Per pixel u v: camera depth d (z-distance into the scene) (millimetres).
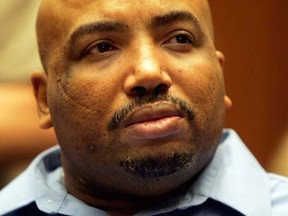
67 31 2326
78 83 2256
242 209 2342
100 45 2254
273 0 3141
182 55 2271
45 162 2822
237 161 2510
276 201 2424
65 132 2344
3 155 3074
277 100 3164
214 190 2383
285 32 3150
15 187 2654
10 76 3301
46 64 2475
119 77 2186
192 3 2361
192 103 2205
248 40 3158
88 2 2279
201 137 2236
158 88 2131
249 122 3188
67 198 2488
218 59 2463
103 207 2449
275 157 3156
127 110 2129
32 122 3115
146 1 2229
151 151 2129
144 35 2213
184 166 2211
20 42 3326
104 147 2207
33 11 3359
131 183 2248
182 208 2338
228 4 3141
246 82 3178
